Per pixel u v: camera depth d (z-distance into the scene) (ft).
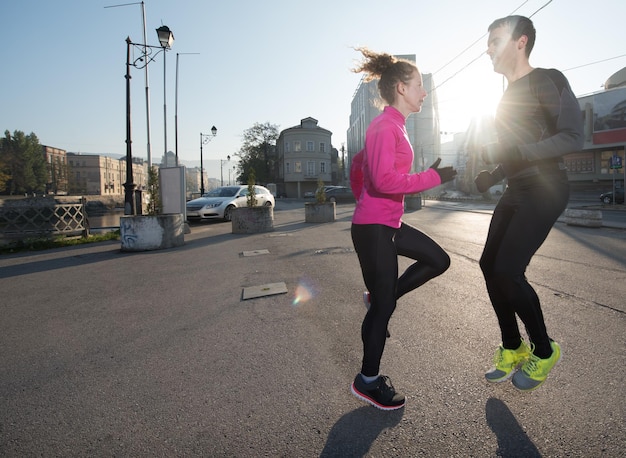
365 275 6.64
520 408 6.35
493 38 6.81
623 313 10.73
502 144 6.40
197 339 9.98
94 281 17.38
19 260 24.17
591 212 33.96
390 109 6.64
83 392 7.48
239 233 34.73
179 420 6.39
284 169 214.48
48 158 325.42
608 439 5.47
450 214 53.72
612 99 81.41
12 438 6.07
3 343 10.24
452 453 5.33
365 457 5.31
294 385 7.42
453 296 12.92
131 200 38.19
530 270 16.57
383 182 5.94
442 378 7.45
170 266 20.22
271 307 12.40
